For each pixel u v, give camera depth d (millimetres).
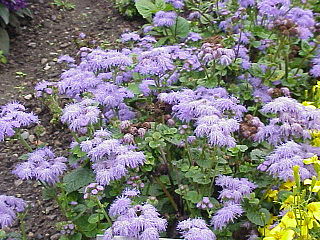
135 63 536
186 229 350
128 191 371
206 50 499
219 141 368
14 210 422
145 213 339
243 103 541
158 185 437
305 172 370
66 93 490
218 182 388
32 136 595
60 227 414
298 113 411
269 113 466
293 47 601
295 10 603
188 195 398
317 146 451
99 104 472
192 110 402
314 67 556
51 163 432
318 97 525
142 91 491
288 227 345
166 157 447
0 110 594
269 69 562
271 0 590
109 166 393
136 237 334
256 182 410
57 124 604
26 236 464
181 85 540
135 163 384
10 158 567
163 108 436
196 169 410
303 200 346
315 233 349
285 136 412
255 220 381
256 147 462
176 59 530
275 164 375
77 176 441
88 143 407
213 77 526
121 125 425
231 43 575
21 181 535
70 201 441
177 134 421
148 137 415
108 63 476
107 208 430
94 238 426
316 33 653
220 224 360
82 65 512
